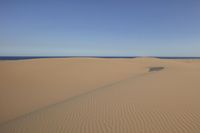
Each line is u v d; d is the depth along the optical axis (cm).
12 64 3061
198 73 2047
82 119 634
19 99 1235
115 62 3997
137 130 516
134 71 2861
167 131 497
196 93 931
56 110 779
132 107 730
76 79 1988
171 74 1953
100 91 1178
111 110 712
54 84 1725
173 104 738
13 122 694
